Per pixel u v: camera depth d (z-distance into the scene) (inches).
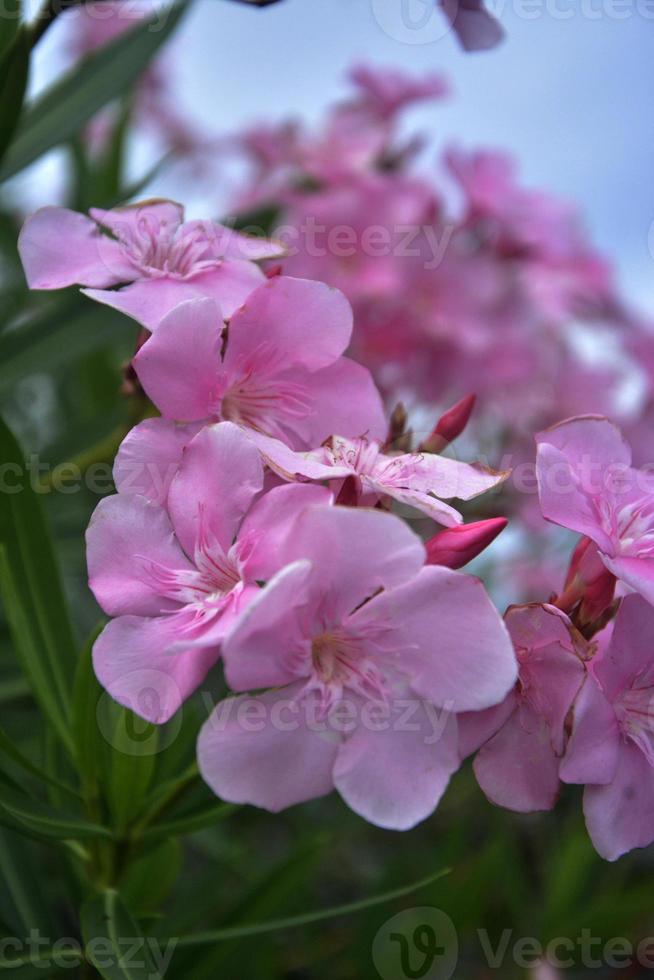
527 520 23.0
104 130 27.9
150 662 15.3
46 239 16.8
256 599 14.5
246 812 18.7
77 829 16.4
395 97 26.2
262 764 15.1
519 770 15.7
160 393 15.9
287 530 15.2
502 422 25.2
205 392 16.1
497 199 25.2
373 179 24.1
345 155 25.3
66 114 19.3
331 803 23.1
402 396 24.4
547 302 25.3
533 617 15.6
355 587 15.1
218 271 16.9
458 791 25.0
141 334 17.5
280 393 16.5
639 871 25.3
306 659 15.2
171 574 15.6
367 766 15.1
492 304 24.8
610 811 15.6
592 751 15.5
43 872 19.9
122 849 17.0
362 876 24.0
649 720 15.8
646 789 15.8
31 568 17.3
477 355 24.4
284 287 16.2
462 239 25.5
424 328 23.9
